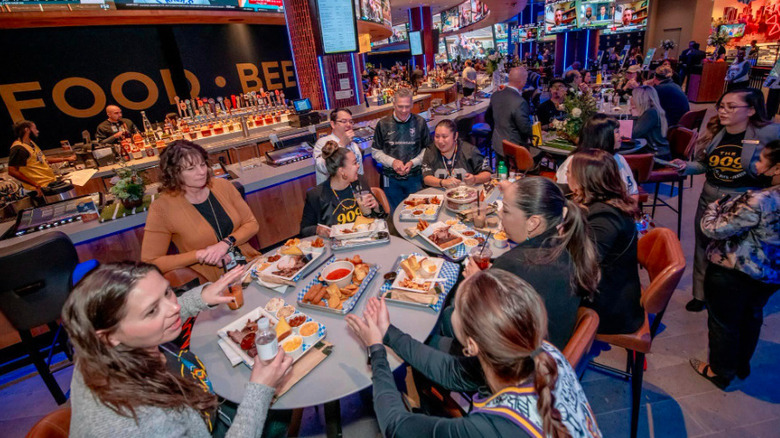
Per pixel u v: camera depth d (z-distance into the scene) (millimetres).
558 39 19781
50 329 2475
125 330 865
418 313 1423
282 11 7293
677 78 7973
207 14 6012
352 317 1209
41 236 1874
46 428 921
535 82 9711
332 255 1909
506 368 764
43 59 5922
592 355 2211
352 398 1968
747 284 1673
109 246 2611
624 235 1438
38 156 3973
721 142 2188
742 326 1828
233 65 8055
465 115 5457
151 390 849
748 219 1517
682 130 3643
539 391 693
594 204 1519
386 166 3340
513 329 733
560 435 674
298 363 1215
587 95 3514
